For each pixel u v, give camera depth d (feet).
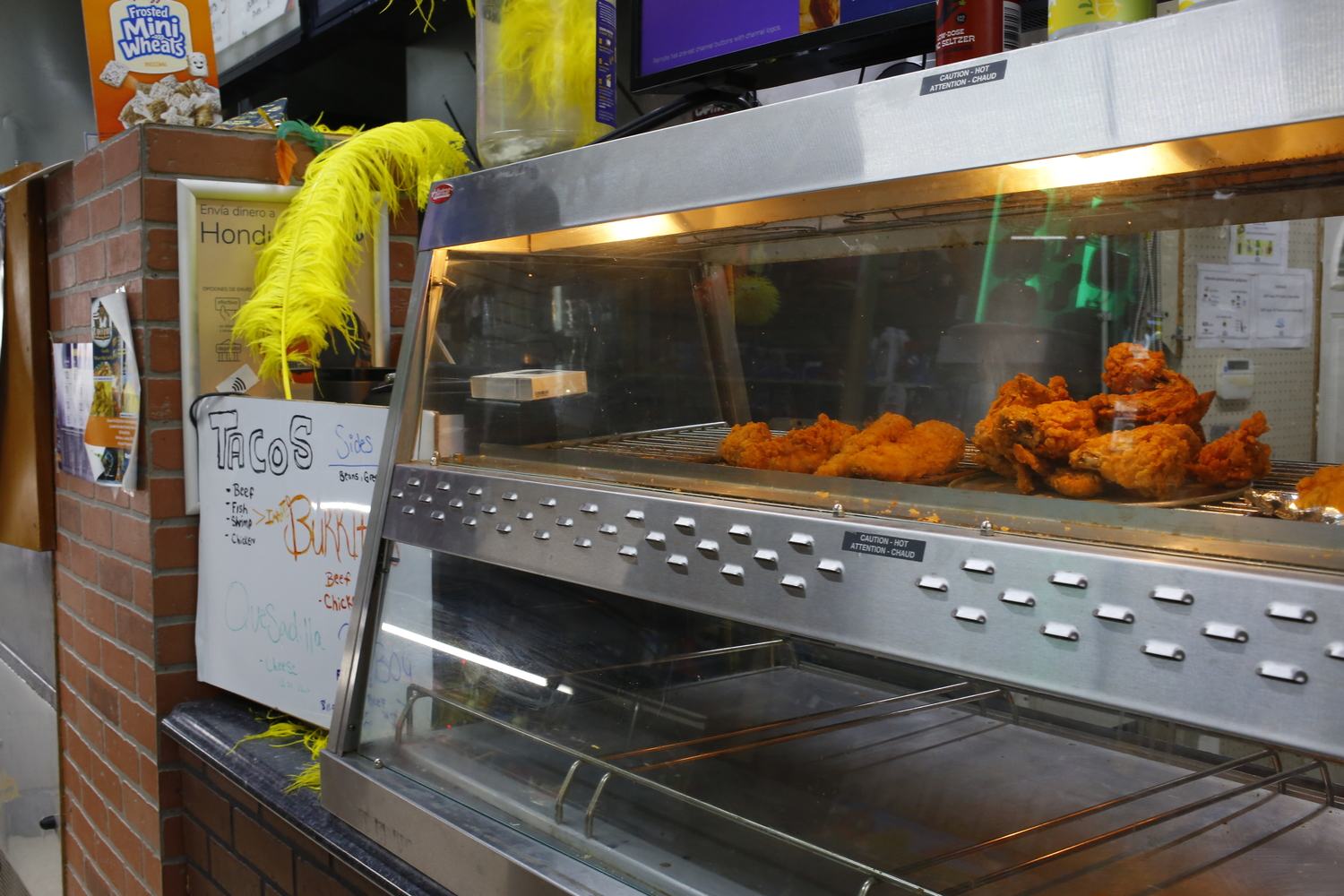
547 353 3.79
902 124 2.49
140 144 6.25
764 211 2.97
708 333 3.58
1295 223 2.27
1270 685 1.84
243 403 5.75
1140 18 2.55
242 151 6.63
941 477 2.97
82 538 7.57
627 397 3.71
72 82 13.26
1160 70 2.06
